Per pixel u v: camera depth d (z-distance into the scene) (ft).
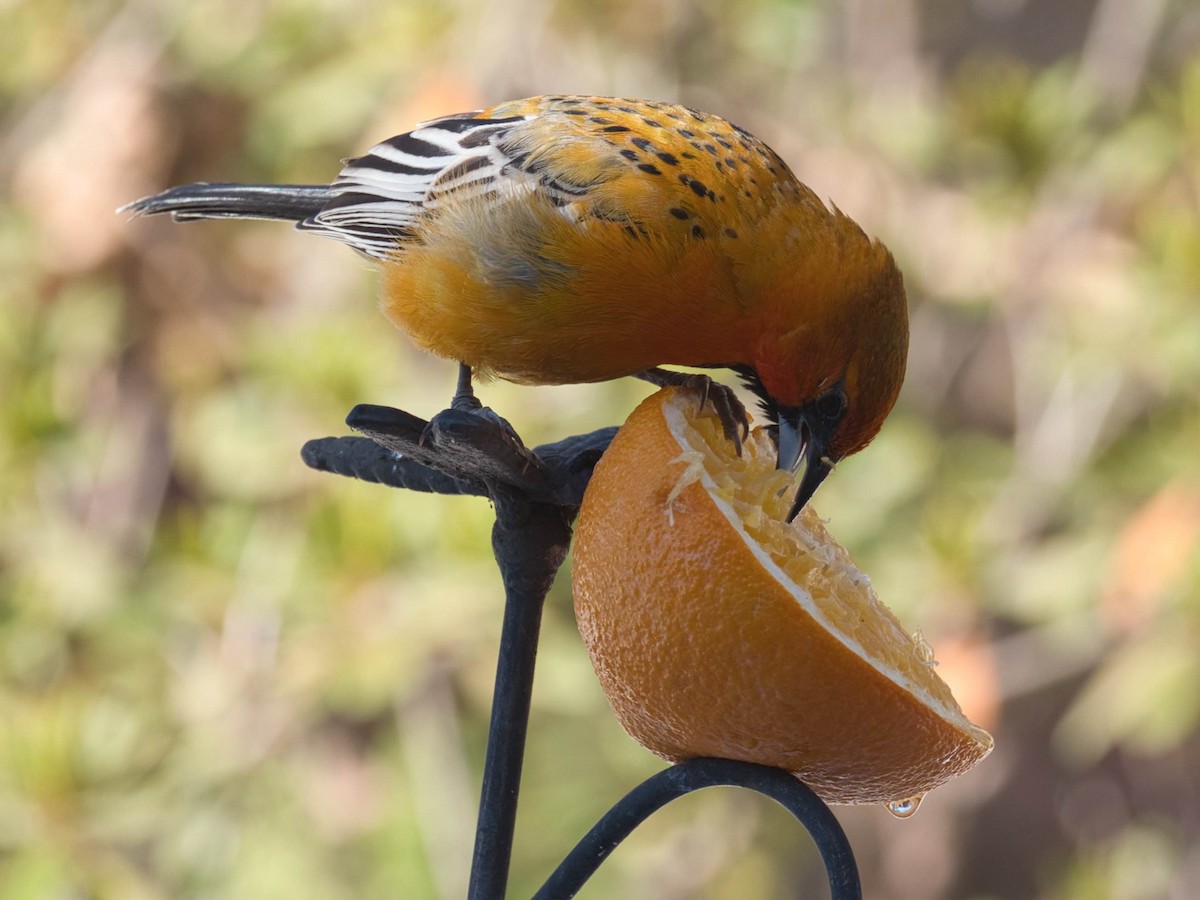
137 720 32.17
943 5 48.37
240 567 32.68
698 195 19.12
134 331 36.58
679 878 43.27
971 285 36.91
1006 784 45.98
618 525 13.96
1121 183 35.53
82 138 36.65
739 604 13.32
